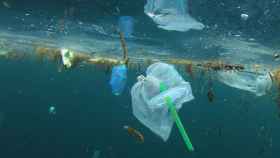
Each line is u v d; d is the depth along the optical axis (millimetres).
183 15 8742
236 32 10531
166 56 15758
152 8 8539
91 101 71500
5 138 75125
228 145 60938
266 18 9039
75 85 57188
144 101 4129
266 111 40031
